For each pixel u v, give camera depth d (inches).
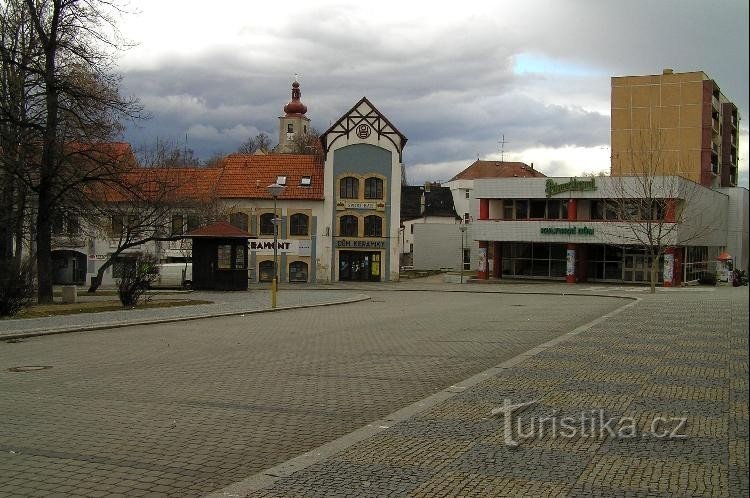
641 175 2167.8
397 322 878.4
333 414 353.7
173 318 903.7
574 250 2178.9
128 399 391.5
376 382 444.1
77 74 1131.9
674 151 2849.4
